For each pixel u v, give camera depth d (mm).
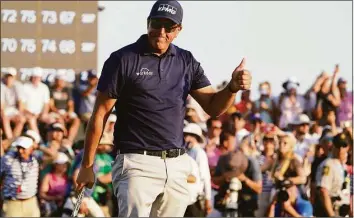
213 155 38250
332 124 48562
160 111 18344
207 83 18922
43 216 36344
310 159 41531
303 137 43031
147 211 18359
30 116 45062
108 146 35250
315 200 35250
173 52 18531
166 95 18344
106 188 35000
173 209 18672
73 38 51062
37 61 51656
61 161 36812
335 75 49344
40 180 36625
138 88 18234
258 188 35469
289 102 48500
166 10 18094
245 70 18234
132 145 18453
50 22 52125
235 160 35531
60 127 38344
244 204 35500
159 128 18375
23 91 46344
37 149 37688
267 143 37156
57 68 51469
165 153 18438
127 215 18281
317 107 48875
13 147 36531
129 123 18484
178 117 18531
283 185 35625
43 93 46875
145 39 18453
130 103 18359
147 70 18250
